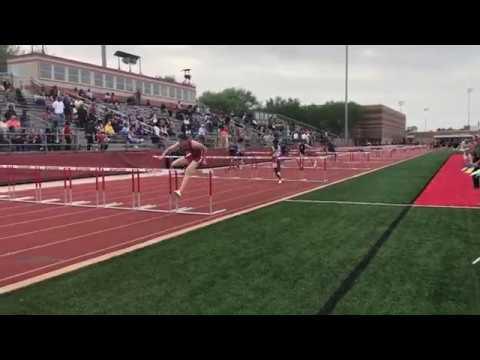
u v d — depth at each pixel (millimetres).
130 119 31516
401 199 13430
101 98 36969
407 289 5477
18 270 6590
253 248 7578
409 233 8633
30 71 36781
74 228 9656
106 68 42719
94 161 23516
